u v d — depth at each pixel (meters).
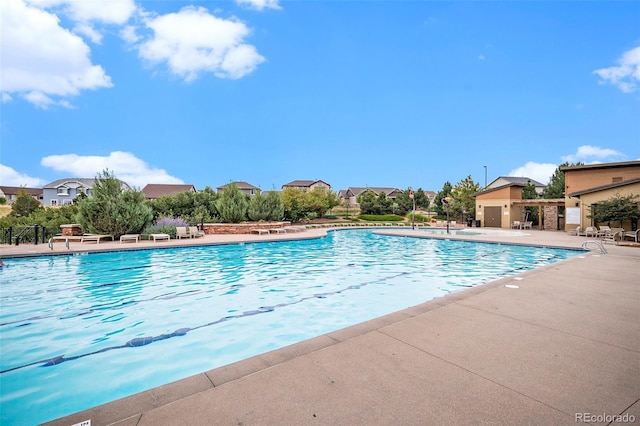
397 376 2.64
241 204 22.22
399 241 19.02
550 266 7.95
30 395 3.32
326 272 9.62
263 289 7.59
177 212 22.53
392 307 6.26
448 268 10.34
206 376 2.64
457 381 2.57
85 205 15.06
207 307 6.20
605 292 5.41
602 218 19.19
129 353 4.25
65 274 9.08
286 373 2.69
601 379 2.61
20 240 16.20
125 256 12.10
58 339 4.70
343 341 3.36
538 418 2.10
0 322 5.38
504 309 4.46
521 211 31.09
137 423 2.03
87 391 3.39
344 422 2.06
